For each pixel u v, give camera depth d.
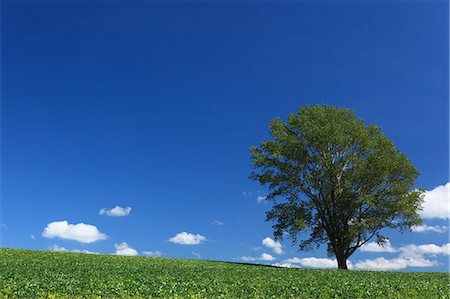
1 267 29.48
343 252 44.72
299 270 35.06
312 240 46.22
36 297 17.84
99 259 41.19
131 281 22.11
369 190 44.81
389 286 23.86
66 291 18.88
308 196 45.91
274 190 46.12
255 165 46.16
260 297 19.47
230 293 20.16
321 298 20.03
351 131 45.34
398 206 42.56
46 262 34.97
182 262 43.25
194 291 20.25
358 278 28.42
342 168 45.09
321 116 45.72
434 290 23.03
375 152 44.22
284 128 47.34
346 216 45.03
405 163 43.69
